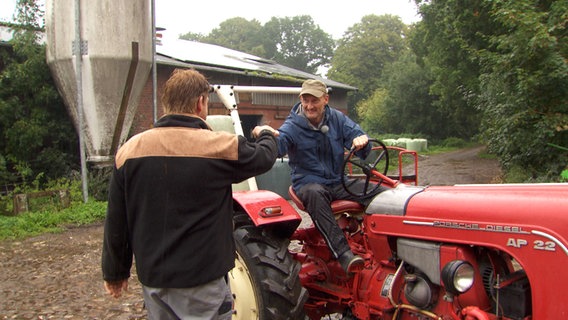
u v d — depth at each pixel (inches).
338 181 142.3
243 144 92.1
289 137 137.7
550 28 315.3
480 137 514.3
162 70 598.5
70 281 223.0
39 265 253.9
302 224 301.3
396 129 1643.7
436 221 111.9
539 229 95.3
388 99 1625.2
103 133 440.5
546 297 93.7
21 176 442.6
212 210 88.3
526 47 320.8
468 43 565.6
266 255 131.3
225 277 92.7
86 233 336.5
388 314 122.7
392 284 120.4
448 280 103.7
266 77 745.6
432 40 855.1
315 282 146.6
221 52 956.0
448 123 1545.3
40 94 444.8
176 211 86.0
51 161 457.1
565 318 91.2
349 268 125.5
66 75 432.5
